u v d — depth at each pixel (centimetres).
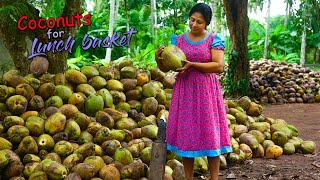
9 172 361
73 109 444
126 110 498
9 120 407
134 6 2484
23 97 434
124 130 450
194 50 360
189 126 359
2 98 431
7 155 363
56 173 354
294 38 2389
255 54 2394
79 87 482
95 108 462
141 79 527
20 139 396
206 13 357
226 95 1259
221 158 491
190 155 359
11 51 580
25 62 586
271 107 1194
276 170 491
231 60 1236
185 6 2677
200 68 352
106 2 2286
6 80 449
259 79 1314
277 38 2395
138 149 436
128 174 383
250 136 548
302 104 1261
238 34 1217
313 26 2369
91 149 396
